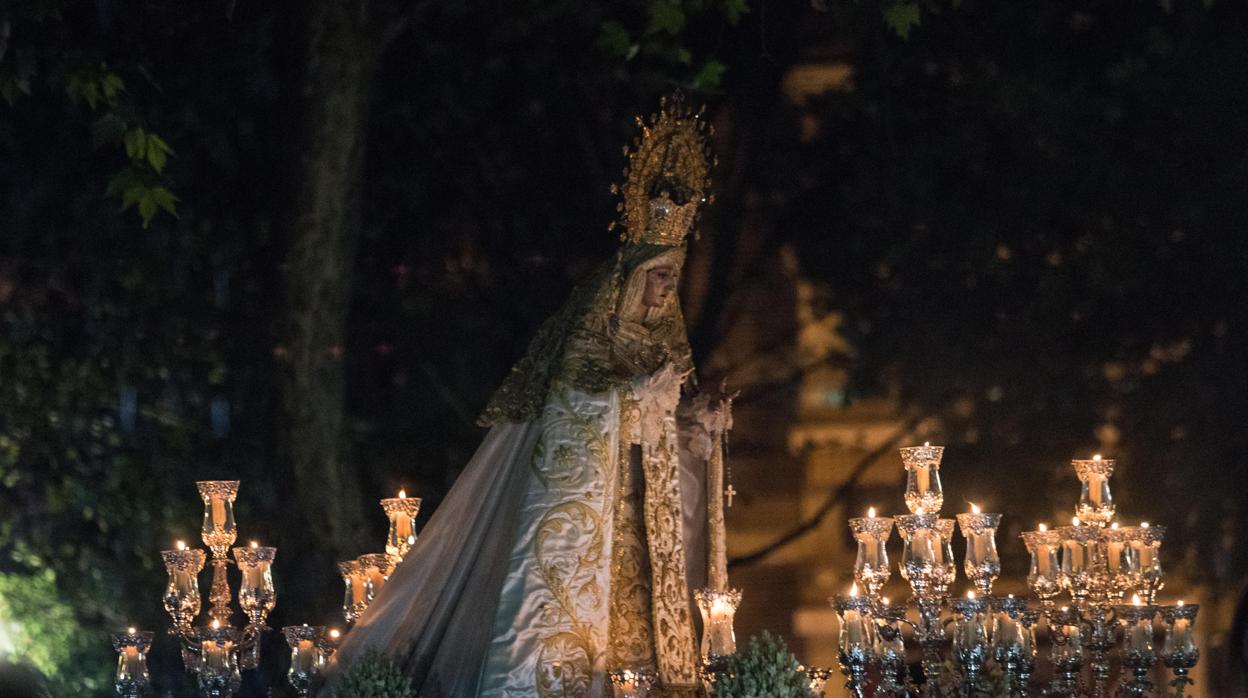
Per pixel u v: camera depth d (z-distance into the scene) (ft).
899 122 47.62
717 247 47.93
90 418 46.01
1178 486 46.62
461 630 27.78
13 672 24.22
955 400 47.03
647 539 27.81
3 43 38.52
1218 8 47.50
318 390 40.42
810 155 47.88
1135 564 25.30
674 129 28.73
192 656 28.40
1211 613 45.60
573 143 48.01
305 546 40.09
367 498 46.44
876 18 46.73
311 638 28.94
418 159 48.01
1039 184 47.29
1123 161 47.52
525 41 47.75
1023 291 47.09
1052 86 47.47
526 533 26.71
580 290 28.60
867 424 47.24
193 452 46.06
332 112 40.24
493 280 47.88
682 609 27.96
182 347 46.26
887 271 47.37
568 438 27.20
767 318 47.80
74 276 46.29
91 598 45.37
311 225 40.32
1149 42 47.42
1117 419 47.01
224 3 45.60
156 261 46.34
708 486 29.40
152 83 41.73
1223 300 47.29
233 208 46.55
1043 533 25.71
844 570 46.44
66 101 46.03
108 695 44.88
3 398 45.60
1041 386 46.93
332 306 40.68
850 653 24.70
